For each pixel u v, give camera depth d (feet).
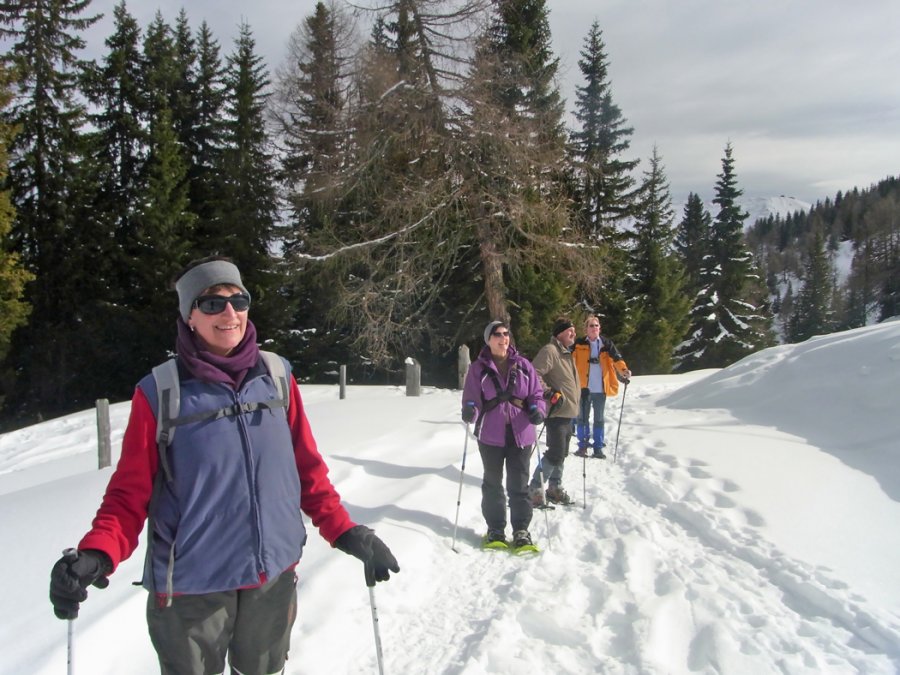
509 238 61.21
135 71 90.74
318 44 72.13
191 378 6.56
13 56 74.79
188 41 100.63
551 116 60.59
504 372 15.66
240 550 6.40
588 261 61.36
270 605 6.71
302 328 82.94
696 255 138.10
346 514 7.32
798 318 238.48
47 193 76.64
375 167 57.21
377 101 55.72
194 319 6.72
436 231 58.90
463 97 56.95
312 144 68.18
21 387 75.97
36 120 76.64
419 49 58.65
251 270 78.74
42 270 76.95
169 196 78.59
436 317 72.13
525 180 58.13
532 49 70.90
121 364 78.28
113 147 88.94
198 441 6.33
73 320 78.79
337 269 62.08
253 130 85.56
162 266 75.72
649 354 93.20
